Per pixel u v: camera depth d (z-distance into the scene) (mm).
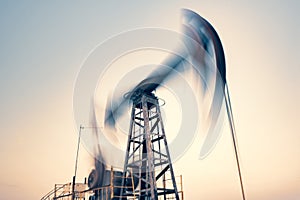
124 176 15773
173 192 15211
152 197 14148
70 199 17516
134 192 14875
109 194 16156
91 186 17703
